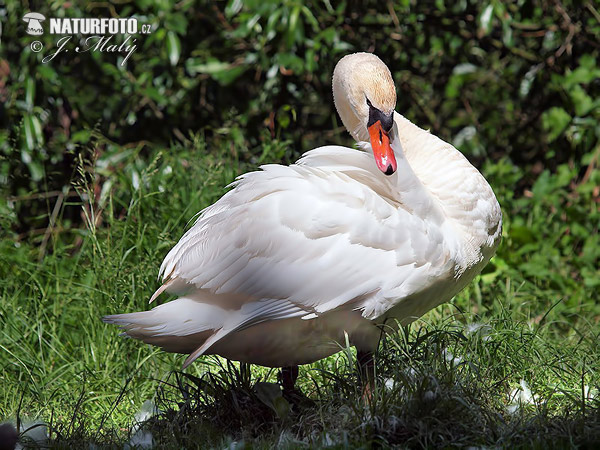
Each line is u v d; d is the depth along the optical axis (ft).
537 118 51.08
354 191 22.80
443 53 50.37
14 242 39.27
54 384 29.12
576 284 38.63
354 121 26.84
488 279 37.47
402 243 22.52
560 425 21.15
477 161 52.80
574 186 45.68
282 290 22.38
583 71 44.86
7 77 45.29
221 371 25.57
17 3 44.52
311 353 24.06
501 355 26.17
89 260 35.24
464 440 20.53
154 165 36.50
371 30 49.42
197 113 49.90
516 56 50.26
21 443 22.53
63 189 44.37
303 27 41.78
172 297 32.22
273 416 23.73
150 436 22.91
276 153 39.60
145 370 29.84
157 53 48.47
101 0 46.50
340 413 22.21
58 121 47.52
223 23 47.52
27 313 32.91
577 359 26.68
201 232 23.65
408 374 22.79
